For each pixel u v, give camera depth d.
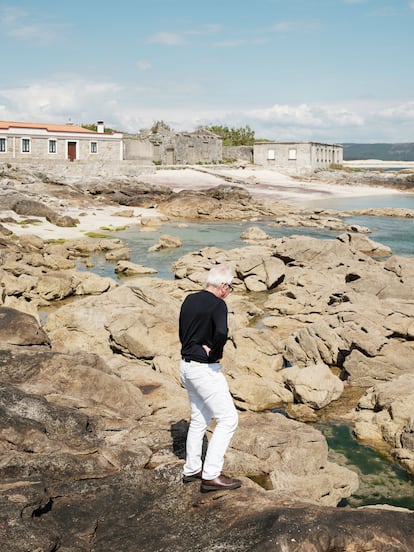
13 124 74.50
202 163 98.81
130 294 19.41
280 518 5.63
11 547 5.33
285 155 101.94
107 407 9.82
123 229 45.50
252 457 9.75
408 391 12.88
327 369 14.30
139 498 6.57
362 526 5.51
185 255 32.12
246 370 15.08
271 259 27.67
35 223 43.88
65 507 6.33
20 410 8.33
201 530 5.80
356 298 21.02
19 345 11.38
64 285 24.66
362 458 11.30
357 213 58.78
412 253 36.47
